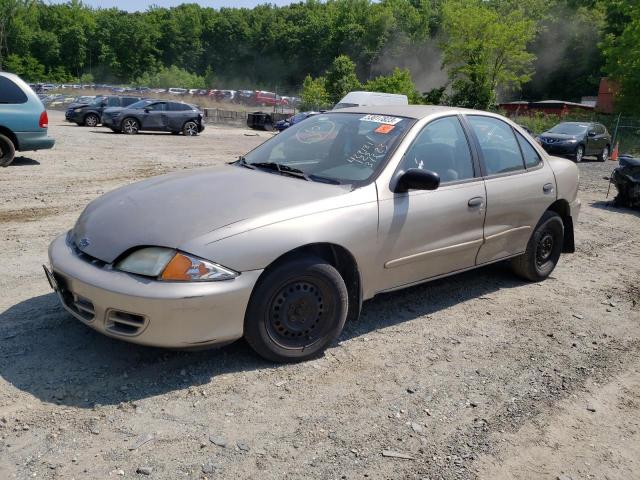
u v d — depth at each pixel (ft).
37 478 8.22
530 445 9.95
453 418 10.55
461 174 14.96
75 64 376.07
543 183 17.34
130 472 8.48
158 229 10.87
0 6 339.98
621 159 34.94
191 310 10.32
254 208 11.54
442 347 13.39
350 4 402.72
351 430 9.92
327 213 11.98
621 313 16.55
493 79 139.33
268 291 11.19
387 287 13.51
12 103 37.22
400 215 13.12
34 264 17.40
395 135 14.05
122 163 42.68
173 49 418.72
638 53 111.24
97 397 10.32
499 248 16.30
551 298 17.30
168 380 11.02
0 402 9.95
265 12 438.81
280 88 418.31
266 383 11.17
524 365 12.83
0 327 12.79
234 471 8.68
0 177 33.40
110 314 10.51
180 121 81.61
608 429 10.64
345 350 12.87
